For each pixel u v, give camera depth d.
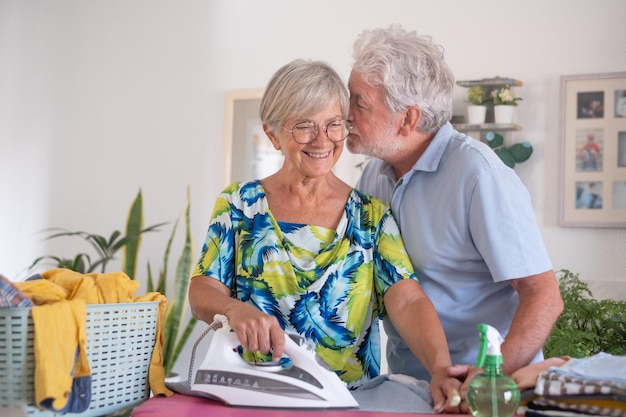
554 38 3.35
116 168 4.23
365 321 1.61
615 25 3.26
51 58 4.42
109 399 1.38
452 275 1.66
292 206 1.64
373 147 1.70
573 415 1.21
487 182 1.58
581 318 2.78
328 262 1.58
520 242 1.54
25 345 1.25
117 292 1.39
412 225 1.68
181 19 4.12
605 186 3.24
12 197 4.46
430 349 1.45
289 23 3.88
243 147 3.94
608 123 3.25
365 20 3.73
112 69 4.27
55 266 4.34
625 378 1.20
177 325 3.70
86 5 4.35
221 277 1.62
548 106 3.35
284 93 1.54
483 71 3.47
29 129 4.44
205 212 4.01
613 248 3.23
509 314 1.67
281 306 1.56
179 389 1.47
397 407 1.38
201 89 4.06
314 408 1.33
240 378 1.37
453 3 3.54
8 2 4.52
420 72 1.64
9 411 1.30
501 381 1.16
